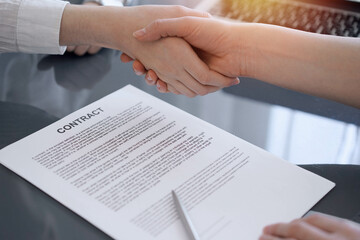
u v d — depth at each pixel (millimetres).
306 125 724
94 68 839
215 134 693
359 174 635
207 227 555
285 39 746
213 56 781
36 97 767
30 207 586
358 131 712
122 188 603
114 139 680
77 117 722
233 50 761
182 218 556
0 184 613
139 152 658
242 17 931
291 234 522
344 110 754
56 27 810
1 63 842
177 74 770
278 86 808
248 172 629
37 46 831
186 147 667
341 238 504
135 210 575
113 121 714
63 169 630
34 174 622
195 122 716
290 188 608
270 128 716
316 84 746
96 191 600
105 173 625
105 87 794
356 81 717
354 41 731
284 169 635
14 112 731
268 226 543
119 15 793
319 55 731
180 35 743
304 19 923
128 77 821
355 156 667
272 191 603
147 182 611
